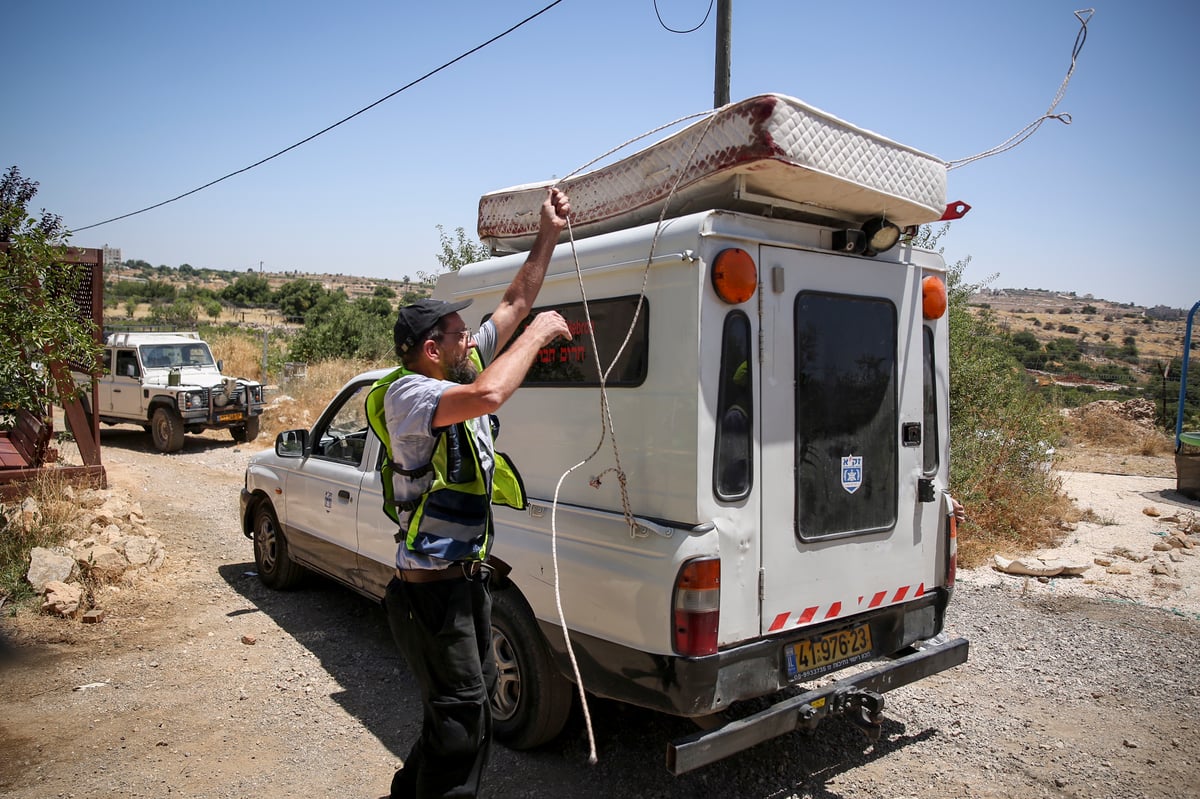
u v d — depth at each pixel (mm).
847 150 3178
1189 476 10109
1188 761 3828
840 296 3531
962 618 5824
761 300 3234
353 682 4668
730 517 3121
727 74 7262
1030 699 4520
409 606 2777
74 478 8383
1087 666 4965
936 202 3561
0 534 6375
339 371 19391
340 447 5516
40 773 3662
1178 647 5258
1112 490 10664
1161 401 17984
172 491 10422
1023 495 8414
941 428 4051
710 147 3135
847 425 3553
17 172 8914
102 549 6320
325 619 5715
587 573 3354
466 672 2758
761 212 3426
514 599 3775
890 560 3748
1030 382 11539
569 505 3590
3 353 6867
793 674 3328
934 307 3941
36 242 7203
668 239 3172
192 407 13680
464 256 14531
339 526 5238
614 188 3662
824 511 3459
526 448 3898
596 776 3643
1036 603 6164
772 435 3271
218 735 4039
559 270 3729
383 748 3926
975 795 3527
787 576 3314
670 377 3152
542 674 3658
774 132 2924
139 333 15672
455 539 2727
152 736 4023
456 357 2779
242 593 6293
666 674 3031
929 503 3947
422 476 2713
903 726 4188
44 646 5148
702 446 3045
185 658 5004
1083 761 3826
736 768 3725
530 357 2537
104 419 15203
